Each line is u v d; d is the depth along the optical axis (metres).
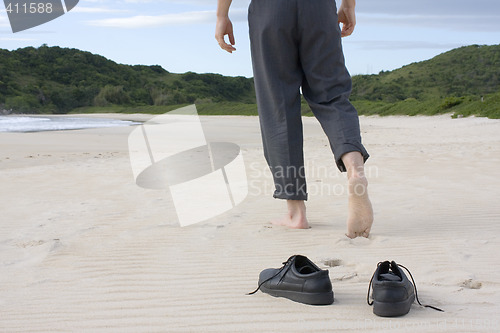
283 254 3.22
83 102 86.06
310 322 2.13
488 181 5.94
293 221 3.91
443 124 25.33
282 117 3.68
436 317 2.15
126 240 3.63
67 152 11.52
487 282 2.61
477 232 3.65
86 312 2.34
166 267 3.01
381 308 2.15
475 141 12.90
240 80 112.62
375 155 9.20
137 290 2.63
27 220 4.32
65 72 91.12
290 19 3.46
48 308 2.40
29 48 92.31
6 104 77.38
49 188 6.04
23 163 9.04
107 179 6.77
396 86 89.25
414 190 5.41
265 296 2.48
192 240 3.61
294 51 3.58
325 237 3.58
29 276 2.90
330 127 3.47
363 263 2.95
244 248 3.38
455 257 3.05
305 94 3.70
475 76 91.94
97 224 4.14
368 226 3.50
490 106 28.92
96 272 2.94
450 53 101.62
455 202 4.71
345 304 2.34
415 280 2.66
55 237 3.74
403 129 21.70
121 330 2.12
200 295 2.53
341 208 4.67
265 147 3.86
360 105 48.72
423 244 3.36
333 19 3.49
